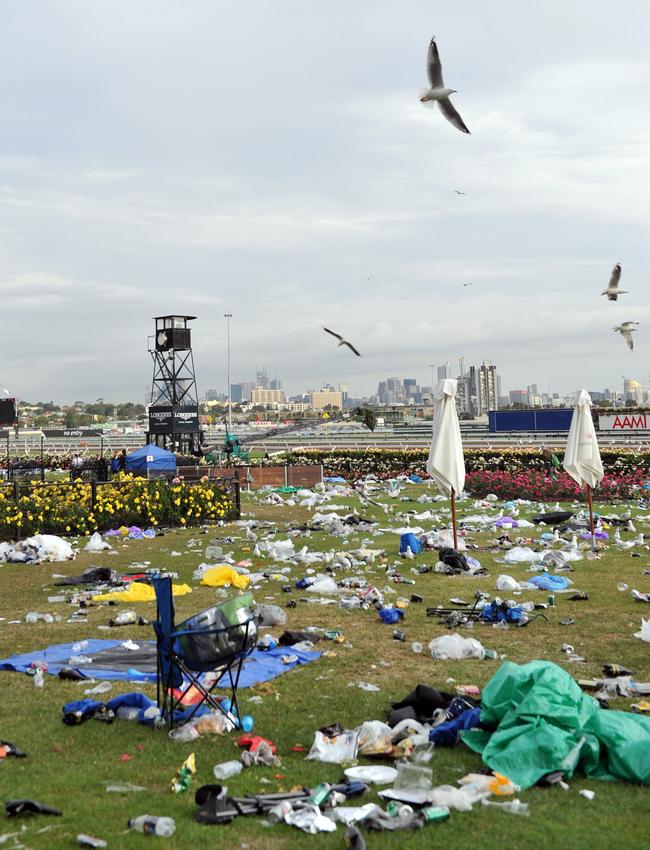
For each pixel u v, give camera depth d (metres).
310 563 18.66
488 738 7.61
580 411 20.89
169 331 48.59
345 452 50.06
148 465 34.06
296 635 11.82
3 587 16.66
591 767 7.12
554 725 7.30
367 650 11.38
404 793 6.63
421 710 8.61
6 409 52.97
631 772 6.91
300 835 6.14
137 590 15.41
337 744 7.73
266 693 9.51
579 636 11.92
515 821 6.28
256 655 11.08
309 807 6.45
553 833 6.09
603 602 14.20
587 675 9.98
